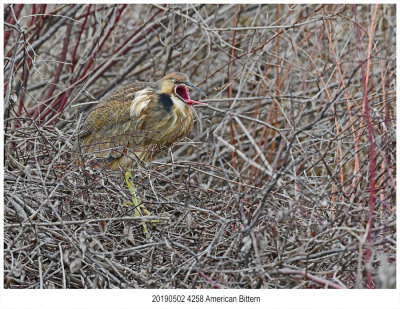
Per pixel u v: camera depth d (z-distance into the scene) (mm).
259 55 12391
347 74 13062
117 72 14922
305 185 8031
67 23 13305
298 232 8234
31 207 8453
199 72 14734
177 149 13891
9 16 12930
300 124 13039
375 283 7648
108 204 8914
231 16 14734
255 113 12695
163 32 14352
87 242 7395
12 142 9906
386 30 13555
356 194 8320
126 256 8086
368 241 7062
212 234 8438
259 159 12977
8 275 7238
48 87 14141
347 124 10812
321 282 6742
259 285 6945
